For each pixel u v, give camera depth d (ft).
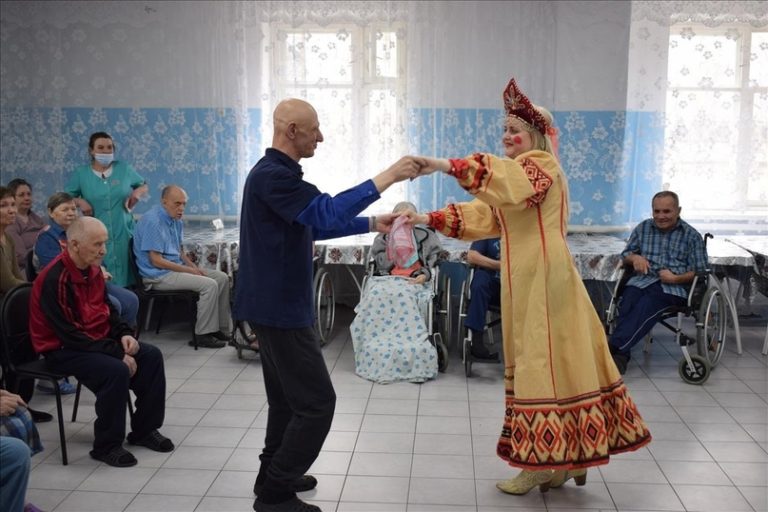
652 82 18.78
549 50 18.86
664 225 15.60
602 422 9.70
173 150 20.12
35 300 11.41
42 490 10.61
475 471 11.19
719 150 18.99
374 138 19.47
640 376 15.46
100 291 11.97
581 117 19.11
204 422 13.04
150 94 19.98
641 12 18.51
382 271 16.67
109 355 11.42
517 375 9.69
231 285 17.85
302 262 9.19
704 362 14.83
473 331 15.35
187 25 19.58
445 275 17.71
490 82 19.10
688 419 13.16
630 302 15.46
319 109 19.40
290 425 9.41
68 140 20.30
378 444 12.12
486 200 9.10
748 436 12.43
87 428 12.76
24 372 11.48
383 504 10.24
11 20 19.83
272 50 19.24
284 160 9.08
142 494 10.51
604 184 19.33
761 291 17.42
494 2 18.81
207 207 20.29
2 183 20.38
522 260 9.67
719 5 18.37
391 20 18.90
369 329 15.48
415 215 9.89
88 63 19.99
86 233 11.37
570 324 9.71
